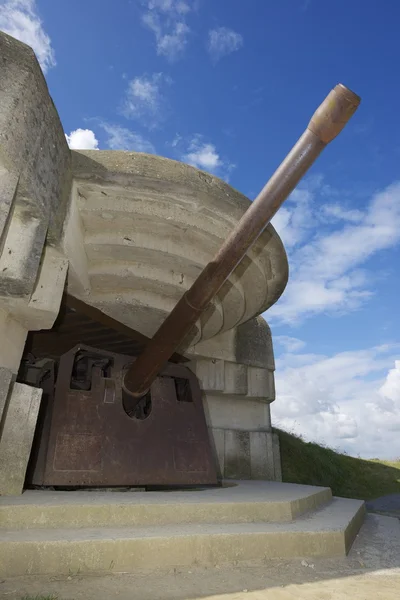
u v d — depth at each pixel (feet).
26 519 13.29
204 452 25.39
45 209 17.19
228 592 10.48
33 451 22.45
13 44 16.17
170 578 11.28
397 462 49.49
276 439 37.65
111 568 11.58
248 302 28.12
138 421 24.12
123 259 24.43
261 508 16.10
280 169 17.26
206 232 22.58
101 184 20.02
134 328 28.86
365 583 11.59
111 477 21.48
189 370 28.63
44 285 19.26
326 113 15.39
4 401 16.78
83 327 30.55
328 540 14.42
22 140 15.56
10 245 16.65
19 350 19.79
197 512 15.14
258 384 37.11
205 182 20.84
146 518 14.39
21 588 10.05
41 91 17.01
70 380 23.45
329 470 42.24
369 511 29.58
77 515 13.70
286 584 11.25
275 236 23.32
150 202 20.97
